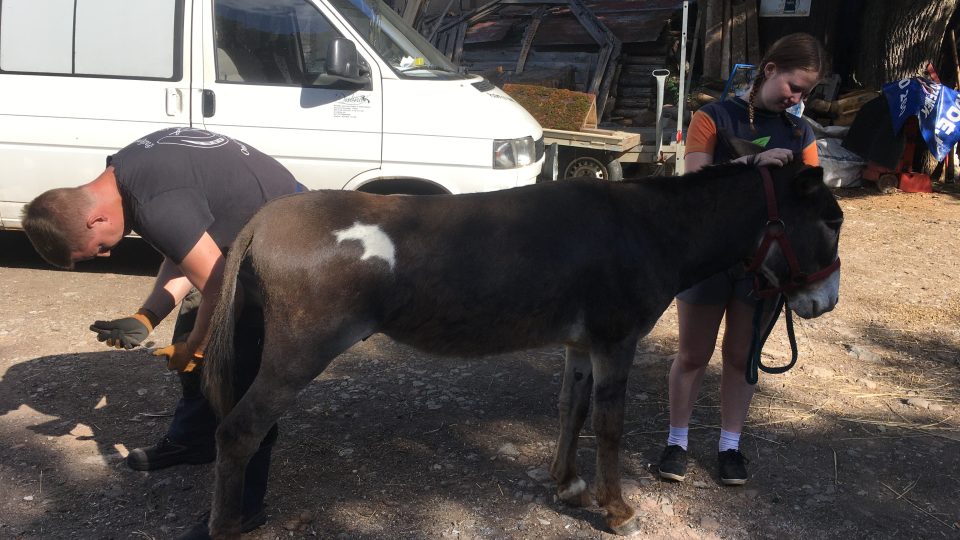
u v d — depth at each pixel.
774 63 3.07
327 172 5.59
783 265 3.08
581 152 8.01
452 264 2.76
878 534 3.18
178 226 2.70
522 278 2.79
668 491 3.45
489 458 3.66
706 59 10.50
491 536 3.11
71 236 2.65
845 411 4.20
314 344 2.70
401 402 4.18
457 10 12.32
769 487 3.49
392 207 2.80
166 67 5.51
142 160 2.73
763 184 3.02
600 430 3.02
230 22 5.50
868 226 7.99
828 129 9.84
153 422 3.90
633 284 2.88
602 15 10.59
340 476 3.49
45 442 3.69
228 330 2.68
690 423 4.04
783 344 5.09
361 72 5.52
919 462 3.71
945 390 4.46
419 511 3.26
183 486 3.37
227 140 3.00
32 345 4.73
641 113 9.93
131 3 5.46
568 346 3.13
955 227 7.95
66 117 5.54
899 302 5.88
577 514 3.26
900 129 9.05
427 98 5.55
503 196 2.88
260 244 2.70
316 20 5.53
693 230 2.98
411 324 2.83
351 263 2.68
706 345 3.37
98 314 5.24
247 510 3.00
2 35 5.52
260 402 2.72
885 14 9.90
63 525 3.10
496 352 2.96
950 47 10.20
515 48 10.52
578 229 2.84
